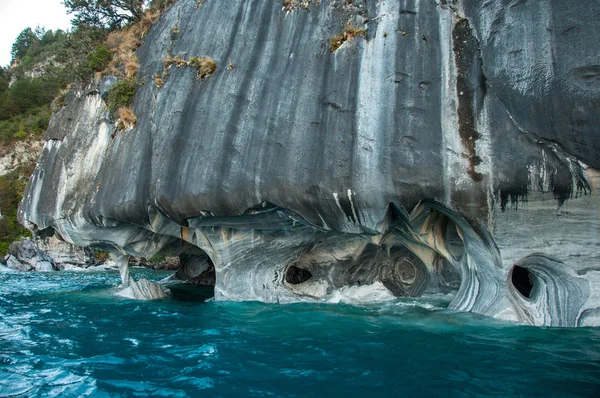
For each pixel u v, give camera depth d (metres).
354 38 9.05
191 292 14.79
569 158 6.99
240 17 11.35
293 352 6.93
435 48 8.13
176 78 11.77
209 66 11.11
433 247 9.59
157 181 10.73
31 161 45.34
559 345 6.82
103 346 7.60
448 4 8.20
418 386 5.50
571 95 6.93
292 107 9.37
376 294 10.99
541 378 5.66
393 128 8.11
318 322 8.77
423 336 7.57
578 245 7.33
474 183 7.47
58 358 6.93
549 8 7.31
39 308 11.88
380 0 9.01
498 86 7.46
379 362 6.37
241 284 11.56
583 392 5.24
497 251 7.71
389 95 8.30
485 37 7.72
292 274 12.86
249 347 7.23
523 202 7.30
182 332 8.48
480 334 7.53
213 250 11.49
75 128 14.62
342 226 8.88
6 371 6.31
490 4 7.80
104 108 13.65
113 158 12.50
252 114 9.85
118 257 15.02
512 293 8.05
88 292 15.69
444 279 10.80
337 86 8.95
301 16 10.19
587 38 6.94
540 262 7.64
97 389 5.59
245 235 10.88
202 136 10.39
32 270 30.50
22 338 8.26
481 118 7.52
